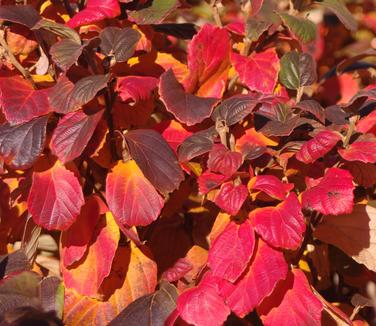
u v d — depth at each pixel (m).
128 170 0.95
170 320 0.92
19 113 0.93
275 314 0.93
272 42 1.10
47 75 0.99
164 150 0.94
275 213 0.92
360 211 0.99
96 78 0.91
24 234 0.98
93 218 0.96
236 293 0.91
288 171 0.99
